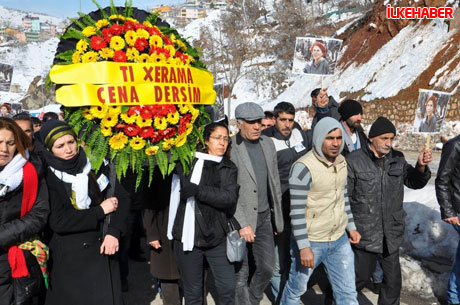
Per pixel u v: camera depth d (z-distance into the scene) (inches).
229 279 127.0
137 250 196.5
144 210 137.4
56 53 107.0
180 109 112.3
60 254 108.5
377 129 129.3
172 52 112.7
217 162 124.5
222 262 126.6
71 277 108.6
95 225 109.0
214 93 127.5
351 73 1205.7
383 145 129.0
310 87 1393.9
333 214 123.3
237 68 2226.9
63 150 103.7
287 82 2007.9
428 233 193.5
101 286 111.3
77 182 105.3
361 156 135.0
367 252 135.9
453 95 756.6
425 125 137.8
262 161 142.4
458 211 141.2
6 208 99.3
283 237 156.3
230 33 2551.7
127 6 112.0
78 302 108.9
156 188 134.5
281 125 159.9
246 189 136.1
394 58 1029.2
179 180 125.9
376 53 1131.3
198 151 124.6
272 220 153.2
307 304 157.2
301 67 236.7
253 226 135.2
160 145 110.3
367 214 133.2
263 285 142.9
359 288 142.3
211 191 119.5
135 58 106.5
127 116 104.8
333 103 195.6
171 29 117.7
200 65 126.1
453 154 138.6
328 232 123.8
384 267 136.1
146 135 106.4
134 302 165.8
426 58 908.0
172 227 126.9
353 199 135.3
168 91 109.4
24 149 100.8
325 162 120.1
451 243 185.9
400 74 951.6
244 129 138.5
